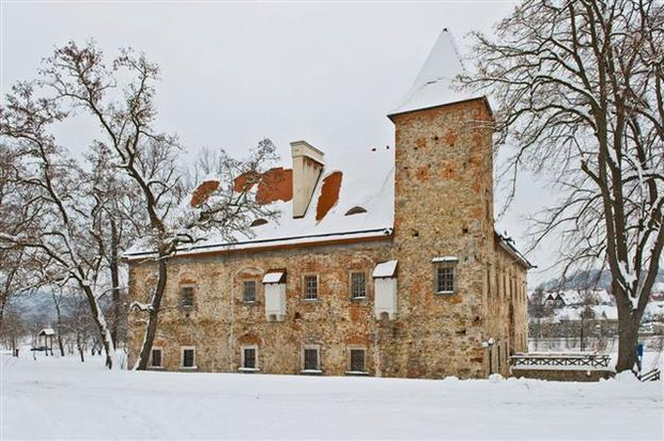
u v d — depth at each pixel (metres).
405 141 30.59
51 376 23.30
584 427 12.38
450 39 31.91
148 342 30.69
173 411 14.91
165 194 33.06
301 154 34.91
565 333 64.69
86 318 53.06
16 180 29.08
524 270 43.06
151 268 37.78
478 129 27.05
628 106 20.84
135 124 30.27
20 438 11.81
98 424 13.36
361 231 30.84
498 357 30.91
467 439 11.46
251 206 30.64
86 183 30.95
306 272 32.38
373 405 15.53
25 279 30.31
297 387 18.89
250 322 33.69
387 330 29.61
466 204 28.67
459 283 28.28
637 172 21.78
